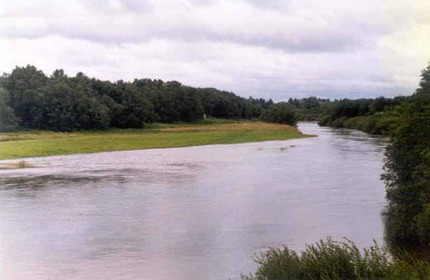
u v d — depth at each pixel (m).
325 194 31.83
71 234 21.97
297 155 61.22
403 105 25.45
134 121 127.75
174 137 93.19
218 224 23.69
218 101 189.88
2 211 27.05
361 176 40.72
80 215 25.92
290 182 37.50
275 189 34.09
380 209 26.84
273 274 13.87
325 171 44.44
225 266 17.31
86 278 16.22
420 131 22.86
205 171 45.16
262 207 27.69
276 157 58.84
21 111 112.56
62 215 25.94
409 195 21.38
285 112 162.12
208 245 20.03
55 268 17.30
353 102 173.38
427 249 18.91
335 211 26.42
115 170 46.50
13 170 46.97
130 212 26.61
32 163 53.59
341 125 162.88
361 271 13.16
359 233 21.73
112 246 20.00
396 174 23.98
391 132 24.56
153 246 19.95
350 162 52.19
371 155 60.25
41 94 111.31
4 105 105.00
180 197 31.20
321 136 105.06
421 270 12.30
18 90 113.50
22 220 24.75
